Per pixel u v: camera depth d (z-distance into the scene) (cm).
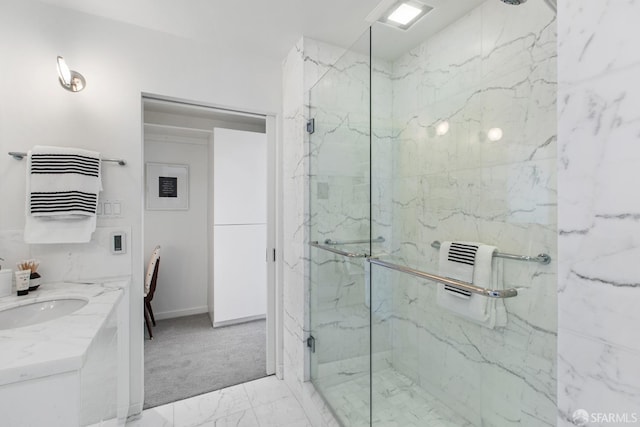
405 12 158
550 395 119
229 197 326
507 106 133
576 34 53
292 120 217
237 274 330
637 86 45
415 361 180
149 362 249
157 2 166
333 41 205
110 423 133
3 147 157
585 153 52
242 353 266
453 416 158
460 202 155
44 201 155
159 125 305
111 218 179
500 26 136
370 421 169
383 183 189
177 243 352
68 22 170
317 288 204
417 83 179
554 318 117
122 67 183
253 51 219
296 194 212
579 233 53
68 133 170
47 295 145
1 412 78
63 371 84
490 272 138
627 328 46
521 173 127
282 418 184
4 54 158
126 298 171
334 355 191
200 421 180
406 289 187
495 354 139
